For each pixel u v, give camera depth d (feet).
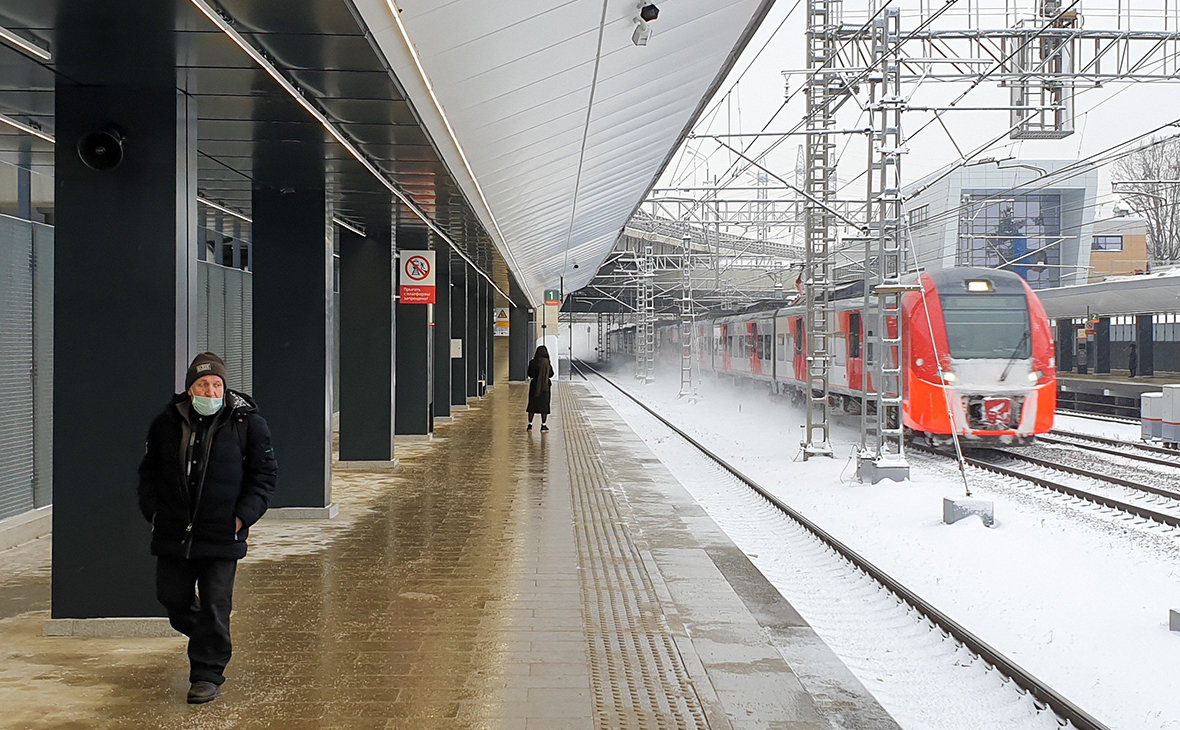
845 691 19.06
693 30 29.53
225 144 28.53
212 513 17.03
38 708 16.84
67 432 21.42
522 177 42.19
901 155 49.57
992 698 20.07
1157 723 18.70
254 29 19.03
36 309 33.65
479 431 71.56
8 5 17.21
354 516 36.22
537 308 180.45
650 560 29.17
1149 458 57.16
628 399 122.31
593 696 17.60
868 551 34.53
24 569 27.66
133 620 21.30
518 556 29.53
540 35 24.12
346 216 43.91
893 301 62.08
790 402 92.43
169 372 21.54
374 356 48.83
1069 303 107.14
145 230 21.61
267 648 20.26
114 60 20.13
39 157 31.04
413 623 22.17
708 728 16.21
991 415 57.26
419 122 26.61
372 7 18.34
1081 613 26.40
